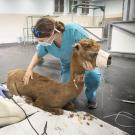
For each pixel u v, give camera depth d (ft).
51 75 10.73
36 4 29.63
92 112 6.26
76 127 4.75
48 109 5.27
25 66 13.08
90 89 6.25
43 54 6.10
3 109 4.68
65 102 5.33
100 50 4.53
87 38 5.12
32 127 4.56
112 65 13.30
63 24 5.29
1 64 13.66
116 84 9.29
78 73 4.93
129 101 7.22
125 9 18.19
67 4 33.19
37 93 5.46
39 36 4.75
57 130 4.55
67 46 5.60
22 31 28.91
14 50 21.29
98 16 37.81
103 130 4.76
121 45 16.40
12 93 6.02
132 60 15.14
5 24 27.04
